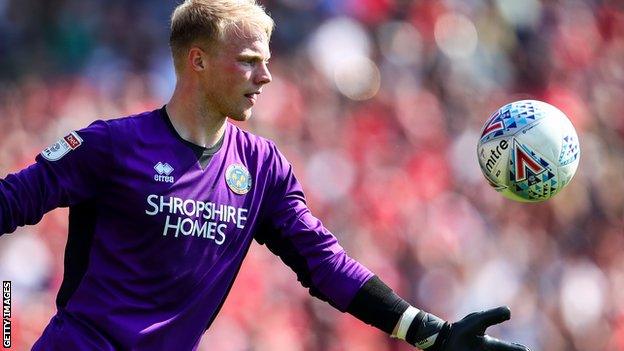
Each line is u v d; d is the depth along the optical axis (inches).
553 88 2876.5
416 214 2118.6
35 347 668.7
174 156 665.0
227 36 666.8
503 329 1947.6
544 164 711.1
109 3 2411.4
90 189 654.5
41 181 641.0
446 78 2677.2
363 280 688.4
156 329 659.4
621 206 2561.5
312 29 2534.5
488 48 2837.1
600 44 3110.2
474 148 2491.4
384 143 2348.7
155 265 658.8
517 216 2268.7
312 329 1712.6
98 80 2262.6
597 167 2632.9
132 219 656.4
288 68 2406.5
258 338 1638.8
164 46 2384.4
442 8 2783.0
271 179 693.9
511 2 2952.8
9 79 2301.9
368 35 2613.2
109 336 655.1
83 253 663.1
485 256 2113.7
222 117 677.9
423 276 1974.7
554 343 2043.6
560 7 3073.3
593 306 2180.1
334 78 2480.3
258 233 706.8
